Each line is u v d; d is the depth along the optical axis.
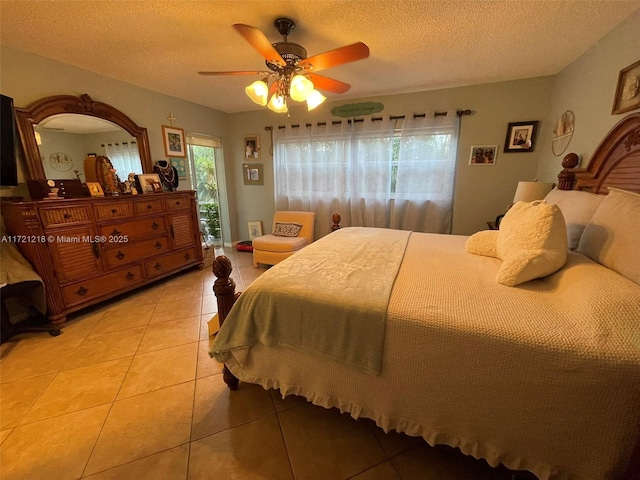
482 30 1.91
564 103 2.55
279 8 1.65
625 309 0.87
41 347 1.99
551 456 0.92
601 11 1.68
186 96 3.52
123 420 1.39
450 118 3.18
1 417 1.40
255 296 1.29
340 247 1.94
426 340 0.99
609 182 1.78
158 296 2.86
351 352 1.11
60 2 1.58
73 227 2.28
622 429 0.81
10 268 2.01
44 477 1.13
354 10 1.67
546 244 1.25
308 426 1.36
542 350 0.85
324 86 2.10
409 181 3.52
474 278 1.34
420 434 1.09
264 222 4.70
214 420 1.39
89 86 2.63
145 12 1.69
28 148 2.22
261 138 4.33
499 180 3.19
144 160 3.18
